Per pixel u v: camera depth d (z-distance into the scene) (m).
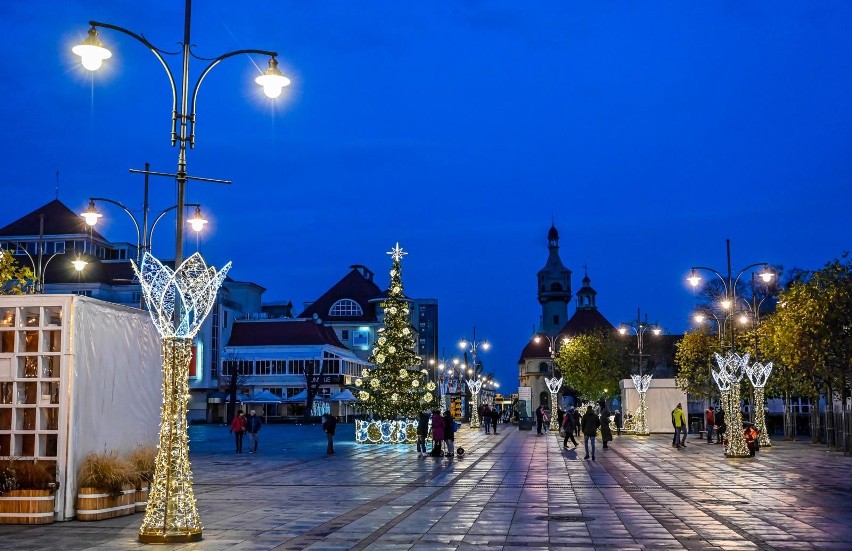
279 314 138.62
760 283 69.56
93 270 98.75
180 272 14.97
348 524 16.11
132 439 19.16
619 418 59.97
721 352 55.25
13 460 16.77
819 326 35.62
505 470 29.09
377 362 47.41
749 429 36.31
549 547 13.62
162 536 14.02
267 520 16.70
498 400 116.88
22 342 17.23
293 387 106.06
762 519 16.73
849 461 32.88
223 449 43.25
